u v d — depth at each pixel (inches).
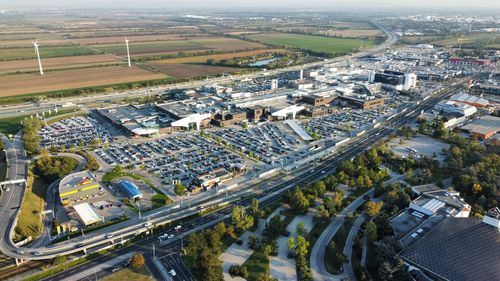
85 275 6407.5
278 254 6943.9
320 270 6505.9
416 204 7795.3
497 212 6397.6
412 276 5969.5
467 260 5851.4
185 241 7317.9
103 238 7224.4
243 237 7440.9
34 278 6304.1
